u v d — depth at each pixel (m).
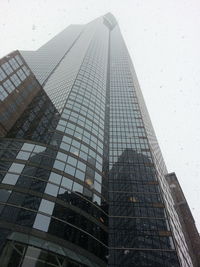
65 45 119.75
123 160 48.91
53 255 22.73
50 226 25.55
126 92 79.81
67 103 48.84
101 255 28.08
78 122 45.53
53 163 33.25
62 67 82.31
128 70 102.88
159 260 31.64
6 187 27.73
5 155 32.94
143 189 42.53
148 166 48.28
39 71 86.94
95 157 41.56
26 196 27.27
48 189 29.22
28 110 53.28
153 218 37.56
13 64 57.78
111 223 35.50
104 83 74.94
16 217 24.77
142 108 81.88
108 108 66.38
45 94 60.09
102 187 37.88
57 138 38.34
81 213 29.84
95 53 93.69
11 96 51.28
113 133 57.19
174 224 41.50
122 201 39.53
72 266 23.20
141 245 33.12
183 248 40.50
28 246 22.22
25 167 31.11
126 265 30.48
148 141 56.31
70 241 25.78
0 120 44.28
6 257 20.80
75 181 33.03
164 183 52.25
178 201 73.81
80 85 59.09
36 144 35.75
